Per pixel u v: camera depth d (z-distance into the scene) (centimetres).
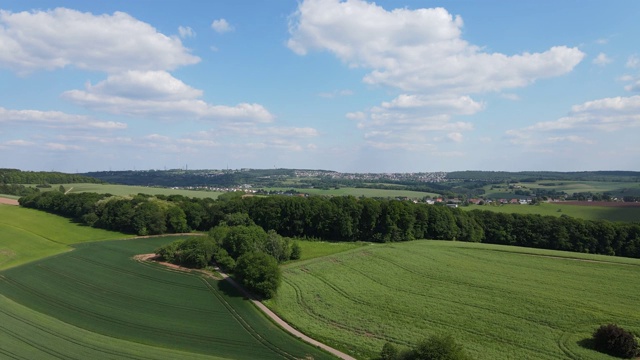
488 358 5212
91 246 11669
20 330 5681
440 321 6378
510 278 8519
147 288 7981
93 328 6066
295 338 5959
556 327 6088
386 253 10762
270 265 7762
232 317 6706
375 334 5997
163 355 5238
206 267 9425
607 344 5344
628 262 9838
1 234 11619
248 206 14675
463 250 11188
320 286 8169
